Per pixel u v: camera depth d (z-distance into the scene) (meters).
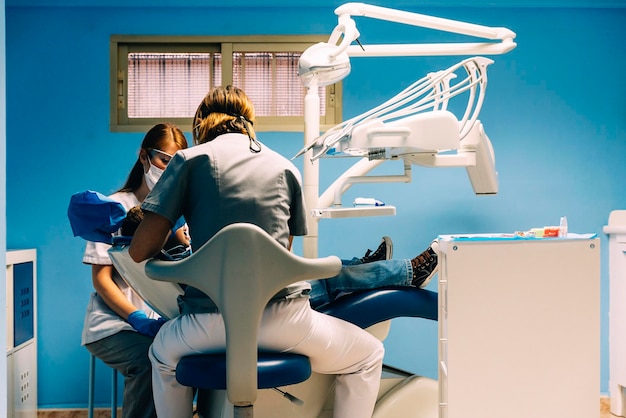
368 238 3.30
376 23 3.29
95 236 1.97
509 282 1.80
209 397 2.05
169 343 1.80
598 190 3.34
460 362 1.79
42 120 3.23
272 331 1.73
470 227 3.32
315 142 2.31
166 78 3.34
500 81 3.32
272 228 1.78
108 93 3.25
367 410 1.95
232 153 1.79
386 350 3.28
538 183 3.33
